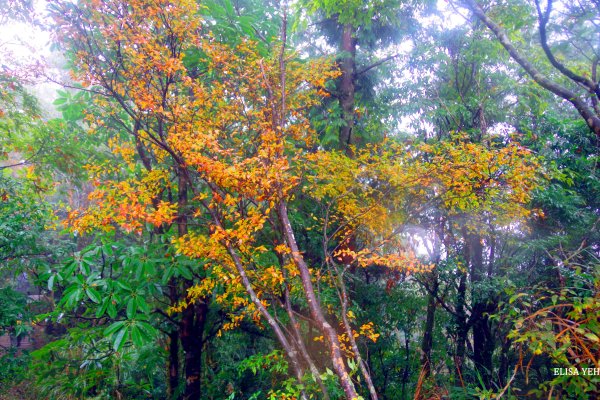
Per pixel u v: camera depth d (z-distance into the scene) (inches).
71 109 237.3
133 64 161.0
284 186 138.3
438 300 315.9
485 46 308.0
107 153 267.6
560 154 297.0
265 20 271.6
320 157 169.2
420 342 353.7
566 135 294.4
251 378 289.3
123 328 164.7
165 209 132.2
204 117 168.1
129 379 270.8
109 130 235.8
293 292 183.2
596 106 163.5
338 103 315.6
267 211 127.3
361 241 234.4
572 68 236.1
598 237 263.7
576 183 294.0
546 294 178.4
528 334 111.5
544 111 330.3
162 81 156.2
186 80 146.7
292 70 203.9
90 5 154.6
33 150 275.1
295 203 231.3
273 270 130.9
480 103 310.5
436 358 316.5
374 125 361.1
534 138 275.9
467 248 320.2
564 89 146.9
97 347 235.9
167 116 146.9
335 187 183.3
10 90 287.0
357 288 297.7
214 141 124.2
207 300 245.1
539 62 298.8
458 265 280.8
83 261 173.3
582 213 266.5
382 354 315.3
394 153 188.9
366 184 181.9
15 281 358.9
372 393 105.6
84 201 394.6
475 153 159.2
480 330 313.1
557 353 107.3
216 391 282.0
